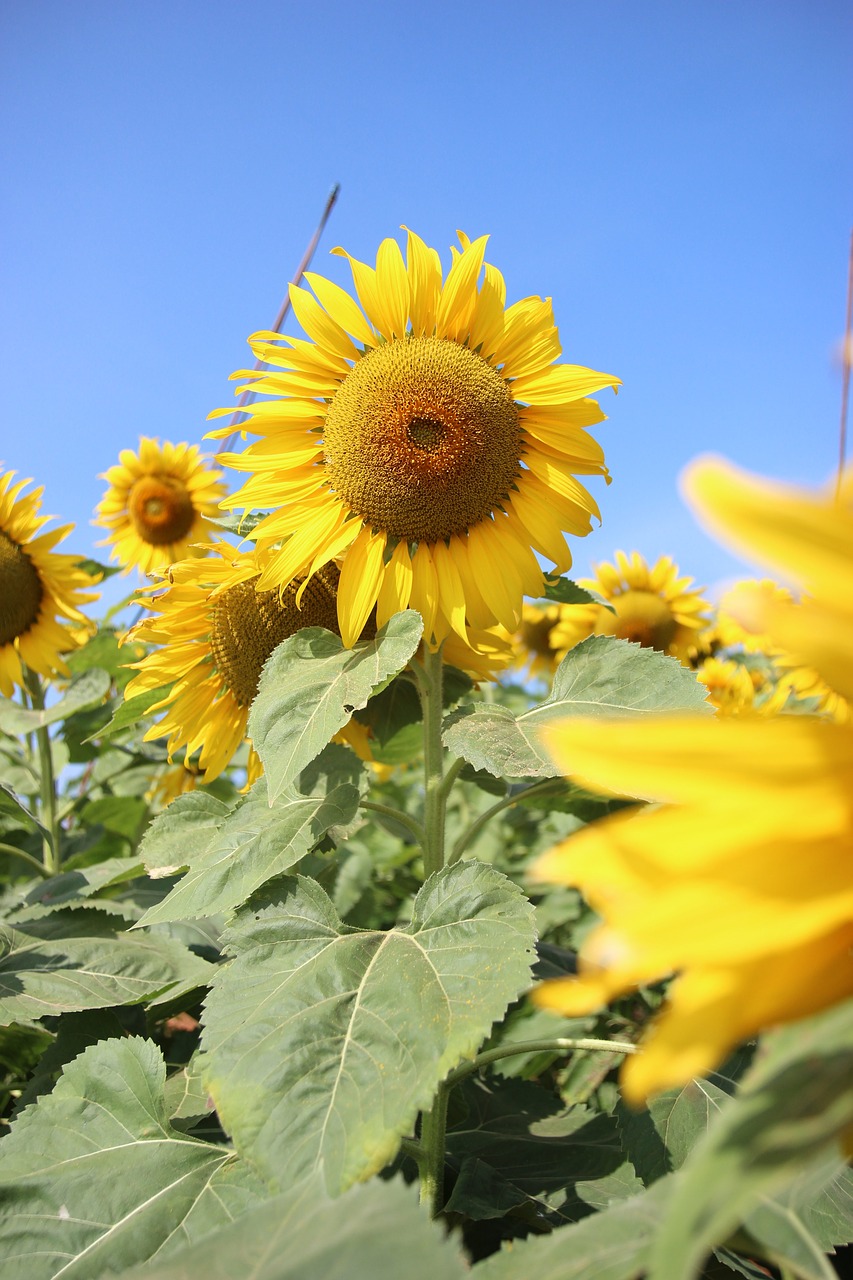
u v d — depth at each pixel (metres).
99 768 1.21
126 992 0.65
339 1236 0.27
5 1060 0.75
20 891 0.93
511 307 0.65
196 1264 0.30
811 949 0.17
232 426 0.64
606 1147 0.56
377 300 0.65
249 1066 0.44
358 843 1.14
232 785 1.11
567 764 0.18
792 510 0.16
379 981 0.47
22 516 1.04
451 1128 0.62
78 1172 0.48
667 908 0.16
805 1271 0.26
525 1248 0.32
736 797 0.17
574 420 0.65
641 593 1.25
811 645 0.16
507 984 0.45
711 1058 0.16
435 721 0.61
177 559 1.37
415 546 0.64
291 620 0.70
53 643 1.05
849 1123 0.17
